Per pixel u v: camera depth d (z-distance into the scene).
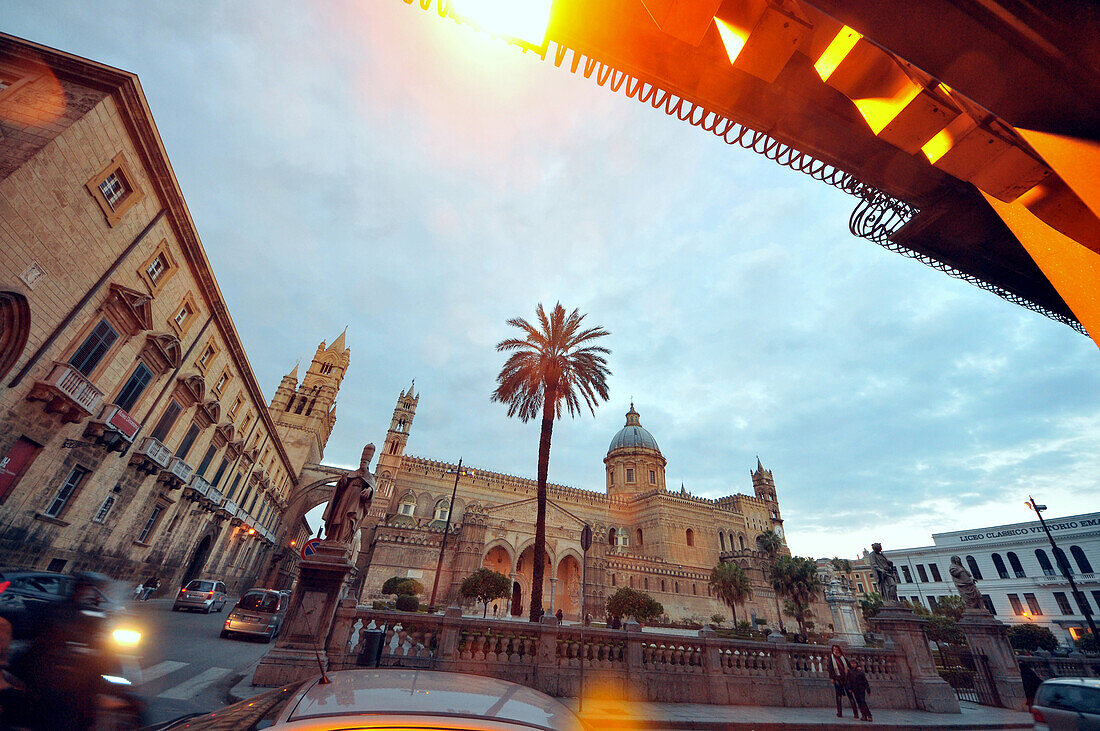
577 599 54.88
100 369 17.02
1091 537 50.00
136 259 17.62
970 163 2.69
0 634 5.16
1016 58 2.00
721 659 13.34
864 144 4.88
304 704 2.49
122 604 6.25
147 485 21.84
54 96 14.05
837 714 12.60
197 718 3.07
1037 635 37.00
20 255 13.12
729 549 75.75
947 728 12.32
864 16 2.03
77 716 5.14
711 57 4.06
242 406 32.44
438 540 51.28
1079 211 2.46
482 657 11.22
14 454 14.39
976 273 6.02
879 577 17.50
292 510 55.81
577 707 10.35
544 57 3.28
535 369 25.67
